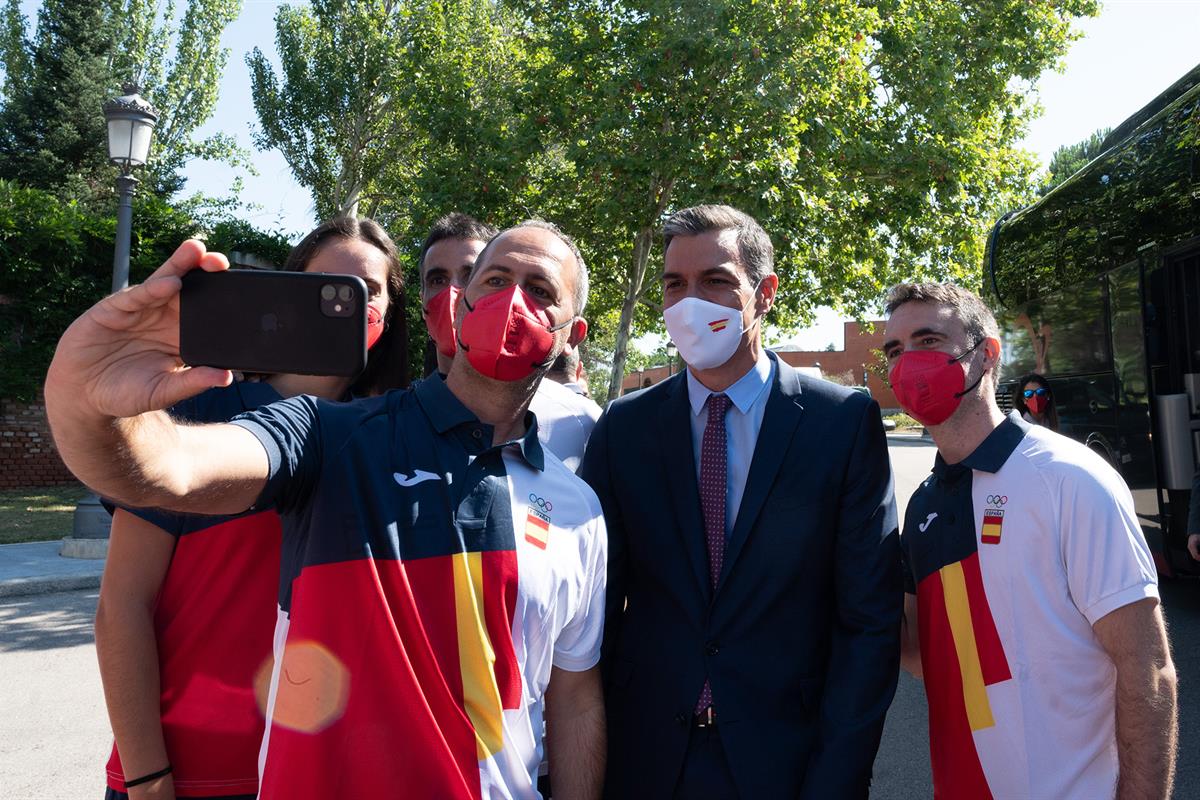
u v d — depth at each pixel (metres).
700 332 2.13
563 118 14.46
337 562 1.44
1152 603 1.91
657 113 13.62
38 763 4.34
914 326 2.17
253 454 1.35
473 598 1.49
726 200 13.23
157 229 15.30
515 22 19.14
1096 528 1.92
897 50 15.30
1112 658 1.92
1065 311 8.38
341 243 2.28
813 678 2.12
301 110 24.41
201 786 1.71
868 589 2.10
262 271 1.10
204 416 1.85
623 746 2.14
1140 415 7.02
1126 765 1.89
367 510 1.48
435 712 1.42
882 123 15.24
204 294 1.10
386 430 1.57
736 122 13.41
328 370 1.10
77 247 14.63
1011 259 9.65
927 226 16.12
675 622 2.14
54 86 26.67
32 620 7.02
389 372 2.46
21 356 14.61
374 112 24.19
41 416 15.15
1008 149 16.98
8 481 14.86
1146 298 6.91
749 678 2.06
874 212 15.59
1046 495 1.97
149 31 28.84
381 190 24.72
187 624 1.72
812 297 16.52
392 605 1.44
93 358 1.04
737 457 2.23
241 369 1.10
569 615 1.70
